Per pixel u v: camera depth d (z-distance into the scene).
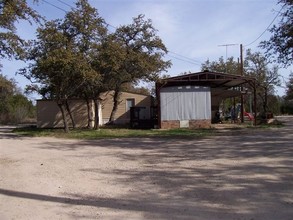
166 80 28.06
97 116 28.12
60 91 24.83
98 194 7.64
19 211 6.49
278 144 15.55
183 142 17.97
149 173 9.80
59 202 7.07
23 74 23.94
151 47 29.36
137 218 5.89
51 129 29.70
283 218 5.67
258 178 8.66
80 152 14.80
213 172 9.61
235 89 36.50
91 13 23.56
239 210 6.17
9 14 13.05
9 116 49.44
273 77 53.22
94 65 23.81
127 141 19.23
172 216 5.94
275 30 20.16
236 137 19.69
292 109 70.00
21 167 11.25
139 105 35.59
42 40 22.59
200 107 28.73
